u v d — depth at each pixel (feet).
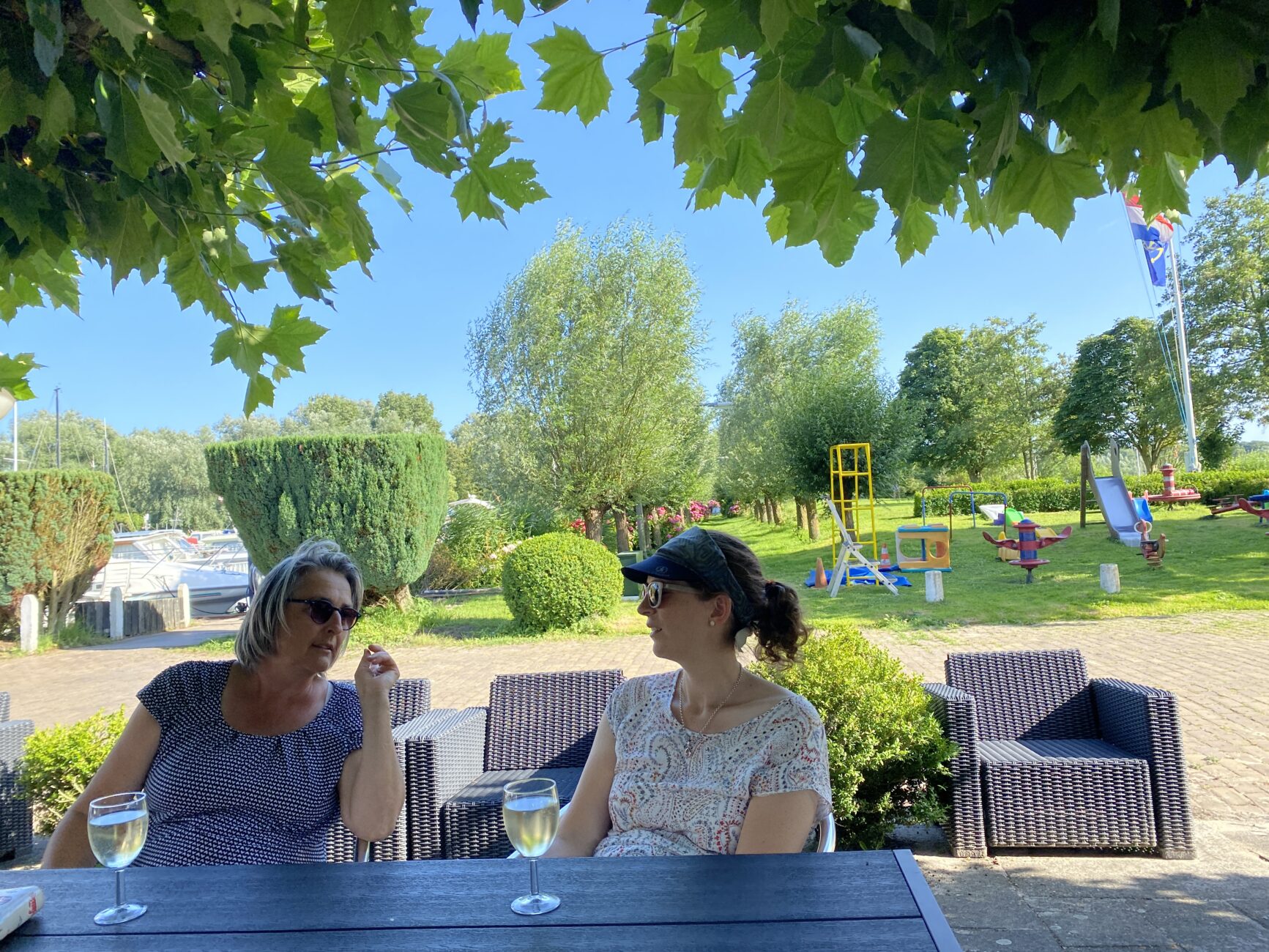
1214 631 33.24
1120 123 5.74
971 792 13.47
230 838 7.30
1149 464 155.22
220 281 7.00
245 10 4.62
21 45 4.82
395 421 223.10
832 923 4.66
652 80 6.31
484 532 65.92
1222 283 127.95
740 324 116.88
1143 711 13.37
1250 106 5.31
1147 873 12.57
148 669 37.91
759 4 4.68
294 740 7.75
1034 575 53.01
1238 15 4.66
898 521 110.42
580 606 40.42
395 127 7.14
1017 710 15.07
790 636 7.57
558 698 14.75
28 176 5.55
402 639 40.60
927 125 5.01
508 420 66.08
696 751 7.21
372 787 7.68
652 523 85.97
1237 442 135.33
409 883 5.45
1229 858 13.05
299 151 6.09
